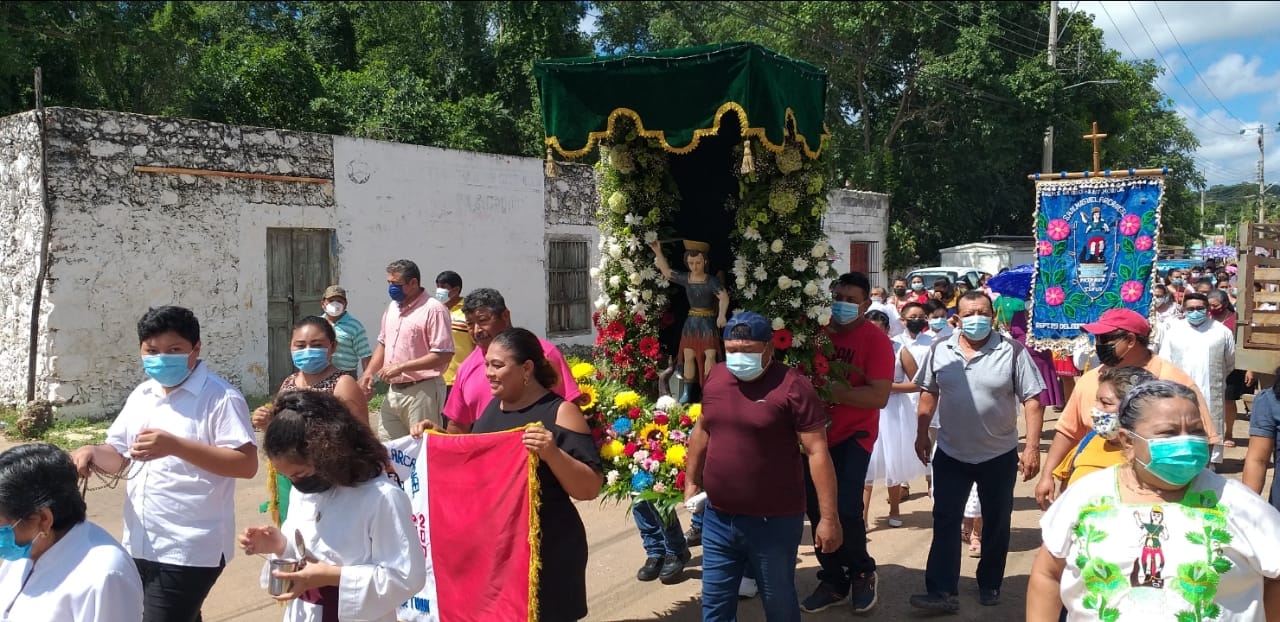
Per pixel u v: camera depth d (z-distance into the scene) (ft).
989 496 16.76
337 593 9.62
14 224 34.22
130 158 34.73
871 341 16.94
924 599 16.94
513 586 12.57
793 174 17.72
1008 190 102.58
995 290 41.09
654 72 16.75
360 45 88.43
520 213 51.88
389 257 44.78
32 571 8.31
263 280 39.45
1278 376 13.73
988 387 16.28
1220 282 56.54
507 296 51.31
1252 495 8.34
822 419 12.62
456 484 13.17
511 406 13.03
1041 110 83.82
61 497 8.27
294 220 40.52
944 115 91.40
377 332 44.32
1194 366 25.41
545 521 12.67
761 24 84.53
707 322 18.92
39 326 33.27
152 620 11.00
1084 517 8.73
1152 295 28.63
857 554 16.81
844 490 16.63
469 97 78.54
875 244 80.28
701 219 21.36
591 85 17.28
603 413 16.03
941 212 94.22
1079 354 25.88
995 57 82.12
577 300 56.95
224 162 37.73
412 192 45.75
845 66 90.68
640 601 17.83
